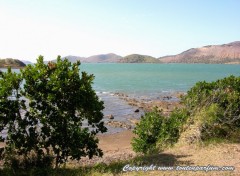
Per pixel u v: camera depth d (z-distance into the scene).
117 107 45.97
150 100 54.12
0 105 12.26
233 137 14.88
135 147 17.22
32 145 12.56
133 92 68.31
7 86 12.21
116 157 17.80
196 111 16.61
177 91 70.06
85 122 32.38
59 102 12.65
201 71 186.12
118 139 27.42
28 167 12.64
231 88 17.61
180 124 16.58
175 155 13.19
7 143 12.76
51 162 13.52
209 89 18.33
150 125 17.31
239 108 15.97
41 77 12.68
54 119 12.57
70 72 12.55
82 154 13.00
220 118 15.38
